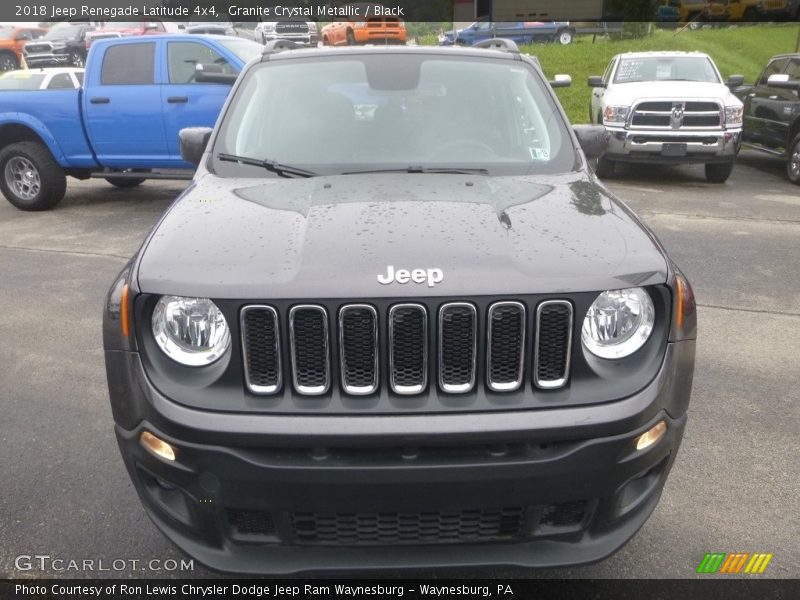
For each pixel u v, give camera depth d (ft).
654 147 37.04
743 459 12.09
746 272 22.25
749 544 10.02
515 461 7.36
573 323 7.52
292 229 8.43
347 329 7.39
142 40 29.94
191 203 9.62
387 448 7.34
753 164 46.37
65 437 12.88
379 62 12.91
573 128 12.31
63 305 19.81
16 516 10.61
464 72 12.78
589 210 9.16
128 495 11.14
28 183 32.04
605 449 7.47
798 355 16.29
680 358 8.03
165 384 7.65
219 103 29.27
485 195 9.55
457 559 7.76
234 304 7.44
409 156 11.32
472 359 7.44
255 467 7.33
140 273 7.89
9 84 34.09
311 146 11.48
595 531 7.97
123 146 30.37
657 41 90.48
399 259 7.66
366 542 7.77
